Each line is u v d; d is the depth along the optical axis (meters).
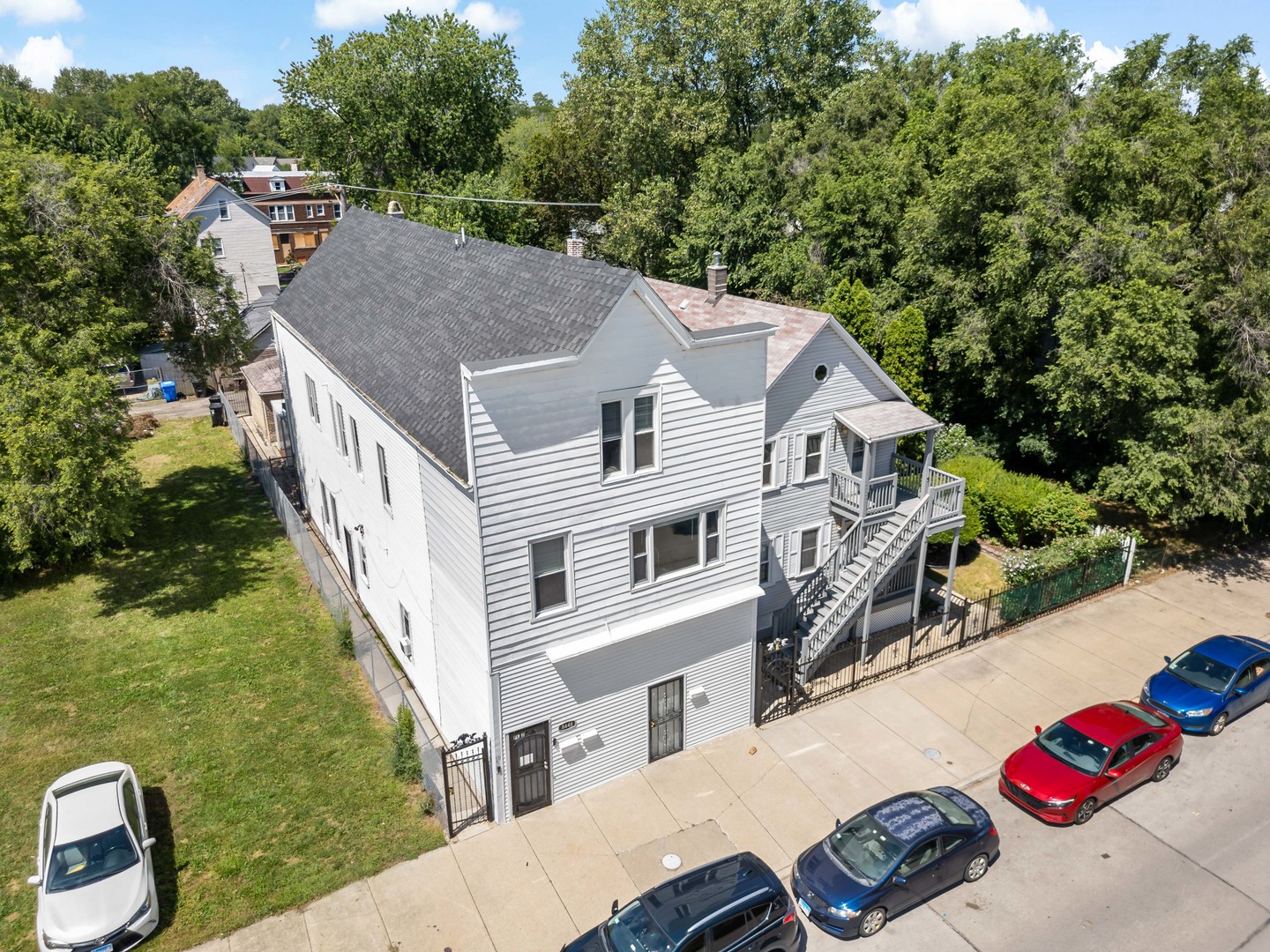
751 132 50.72
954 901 13.57
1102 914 13.25
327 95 52.38
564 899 13.55
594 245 53.72
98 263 26.11
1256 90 29.17
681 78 47.94
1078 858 14.45
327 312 24.25
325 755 16.89
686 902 12.03
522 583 14.08
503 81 56.84
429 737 17.62
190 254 29.59
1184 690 17.95
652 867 14.21
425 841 14.76
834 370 20.75
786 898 12.47
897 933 12.95
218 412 38.41
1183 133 26.25
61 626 21.95
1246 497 23.06
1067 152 27.48
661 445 14.82
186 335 30.62
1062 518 25.02
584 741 15.74
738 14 46.41
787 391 20.06
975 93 36.62
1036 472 32.38
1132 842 14.81
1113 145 25.91
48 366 22.95
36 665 20.12
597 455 14.14
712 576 16.41
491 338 15.77
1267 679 18.41
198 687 19.19
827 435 21.16
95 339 24.97
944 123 36.69
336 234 29.97
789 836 14.97
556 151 57.56
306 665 20.12
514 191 58.91
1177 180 25.22
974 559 26.11
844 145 41.94
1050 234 26.61
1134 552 24.20
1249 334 22.84
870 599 20.00
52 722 17.94
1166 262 24.55
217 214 57.53
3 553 24.08
